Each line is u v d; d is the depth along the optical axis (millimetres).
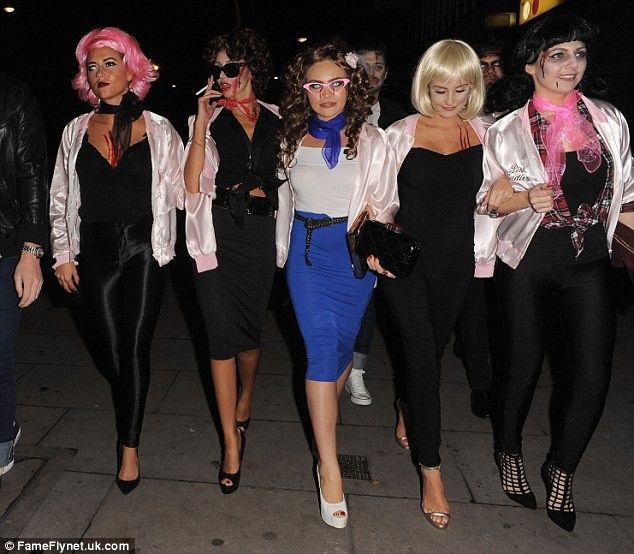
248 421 2982
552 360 3912
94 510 2398
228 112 2527
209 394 3432
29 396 3342
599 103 2230
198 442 2920
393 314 2424
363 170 2334
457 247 2369
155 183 2428
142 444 2885
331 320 2387
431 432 2396
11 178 2271
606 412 3328
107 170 2402
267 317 4688
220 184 2516
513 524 2406
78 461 2721
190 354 4004
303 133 2346
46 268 6012
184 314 4793
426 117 2379
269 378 3656
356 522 2391
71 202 2453
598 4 6531
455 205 2342
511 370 2428
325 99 2252
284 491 2568
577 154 2164
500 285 2383
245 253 2551
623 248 2291
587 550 2273
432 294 2414
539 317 2336
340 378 2545
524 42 2234
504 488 2568
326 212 2371
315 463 2775
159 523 2342
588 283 2242
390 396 3490
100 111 2451
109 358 2537
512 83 2369
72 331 4320
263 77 2549
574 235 2221
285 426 3100
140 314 2455
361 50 3100
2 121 2193
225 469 2559
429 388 2385
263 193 2555
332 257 2389
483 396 3252
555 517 2391
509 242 2320
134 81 2473
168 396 3393
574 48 2100
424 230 2357
